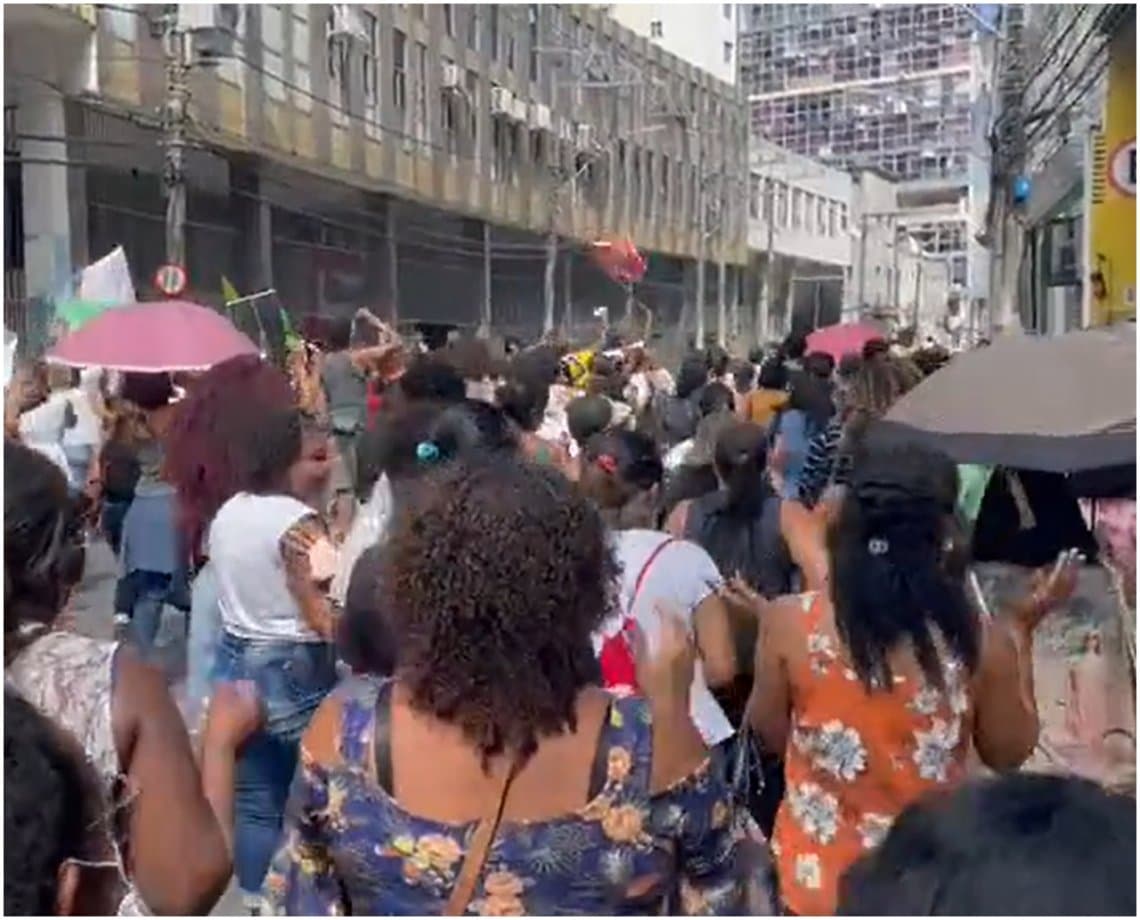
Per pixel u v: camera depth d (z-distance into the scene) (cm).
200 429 371
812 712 290
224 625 357
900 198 5312
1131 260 1261
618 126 3481
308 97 2053
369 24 2333
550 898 195
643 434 440
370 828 198
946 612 282
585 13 3309
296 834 208
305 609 352
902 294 5450
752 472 421
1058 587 340
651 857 200
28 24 1461
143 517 546
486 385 689
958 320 4231
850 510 288
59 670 221
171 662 487
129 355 728
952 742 284
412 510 208
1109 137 1172
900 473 283
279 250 2139
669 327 3941
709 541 419
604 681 264
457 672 195
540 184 3098
